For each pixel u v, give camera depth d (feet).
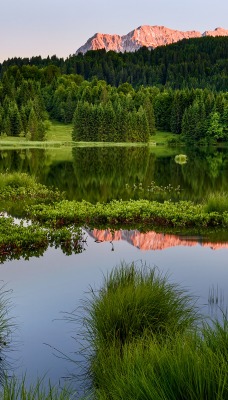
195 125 425.28
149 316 21.86
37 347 23.85
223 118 433.48
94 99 599.57
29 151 276.62
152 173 140.87
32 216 62.03
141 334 21.15
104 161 197.16
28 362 22.39
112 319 21.76
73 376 21.03
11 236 47.01
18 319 27.32
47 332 25.49
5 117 432.25
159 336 20.43
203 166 171.01
